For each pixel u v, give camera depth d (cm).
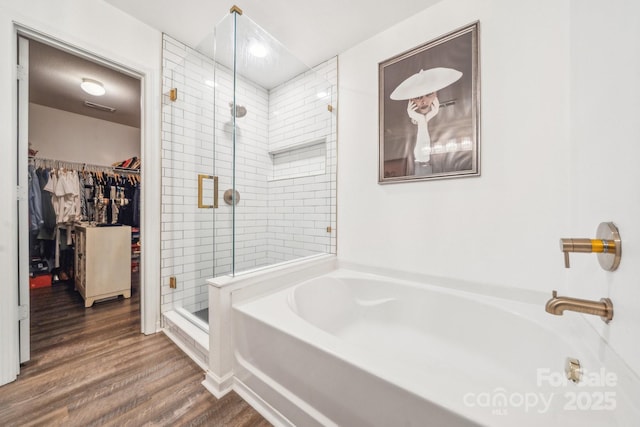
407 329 166
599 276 89
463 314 147
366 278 187
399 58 179
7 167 134
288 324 114
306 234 217
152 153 192
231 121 183
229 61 181
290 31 192
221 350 132
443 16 162
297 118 221
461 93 153
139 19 184
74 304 257
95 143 394
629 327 64
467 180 153
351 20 180
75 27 156
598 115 91
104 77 269
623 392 65
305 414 100
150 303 193
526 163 134
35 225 320
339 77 215
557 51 125
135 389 133
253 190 195
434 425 69
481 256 149
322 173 220
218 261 181
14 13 135
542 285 131
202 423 113
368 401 83
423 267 171
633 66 67
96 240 256
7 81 133
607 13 83
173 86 203
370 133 196
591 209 96
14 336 139
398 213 182
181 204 208
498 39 142
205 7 173
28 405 121
